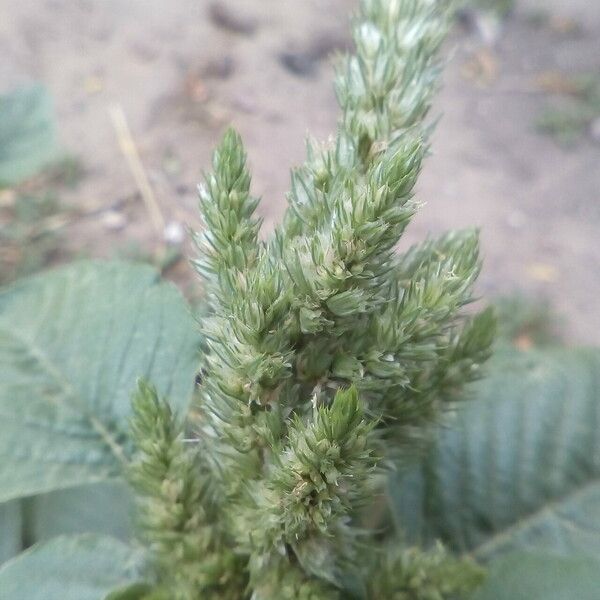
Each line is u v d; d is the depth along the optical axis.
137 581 0.10
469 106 0.44
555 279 0.35
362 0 0.09
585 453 0.14
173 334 0.12
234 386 0.08
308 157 0.08
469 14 0.49
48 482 0.12
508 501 0.13
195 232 0.09
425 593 0.10
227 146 0.08
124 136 0.36
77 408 0.12
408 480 0.13
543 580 0.10
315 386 0.08
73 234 0.32
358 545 0.09
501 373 0.15
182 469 0.09
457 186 0.39
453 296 0.08
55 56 0.40
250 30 0.44
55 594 0.10
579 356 0.15
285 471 0.07
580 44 0.48
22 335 0.13
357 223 0.07
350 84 0.09
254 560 0.09
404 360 0.08
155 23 0.43
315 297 0.07
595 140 0.42
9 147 0.23
